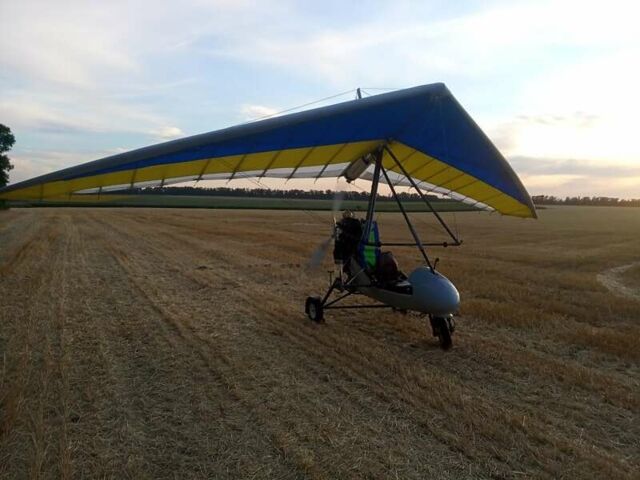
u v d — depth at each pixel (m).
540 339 7.32
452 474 3.60
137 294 9.97
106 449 3.91
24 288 10.15
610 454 3.94
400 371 5.70
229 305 9.12
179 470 3.63
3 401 4.70
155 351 6.36
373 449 3.93
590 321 8.56
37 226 30.80
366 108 5.07
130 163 4.31
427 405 4.77
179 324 7.65
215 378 5.47
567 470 3.65
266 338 7.01
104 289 10.35
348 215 7.75
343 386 5.23
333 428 4.27
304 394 5.03
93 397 4.89
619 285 13.08
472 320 8.42
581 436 4.23
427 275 6.55
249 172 6.10
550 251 21.92
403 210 7.12
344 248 7.61
